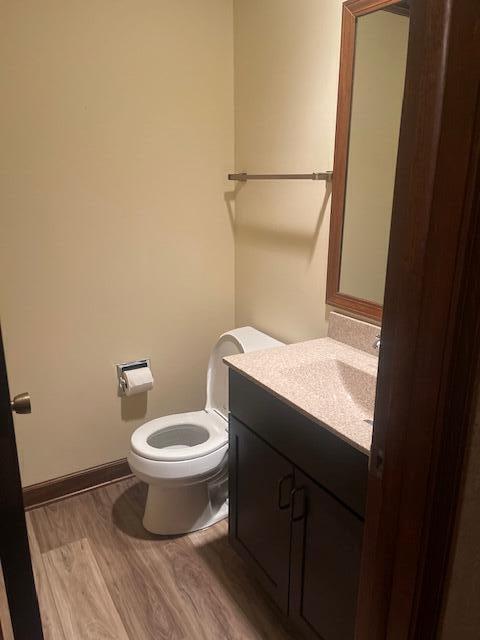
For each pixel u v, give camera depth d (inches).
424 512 27.4
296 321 84.3
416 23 23.0
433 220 23.6
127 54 78.0
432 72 22.3
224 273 98.2
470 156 22.0
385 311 27.7
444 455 26.0
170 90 83.2
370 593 32.6
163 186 86.7
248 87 85.4
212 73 86.5
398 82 58.8
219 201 93.4
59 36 72.3
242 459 68.4
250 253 93.1
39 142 74.5
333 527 51.7
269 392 58.5
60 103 74.7
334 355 68.8
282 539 61.2
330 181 71.6
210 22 84.0
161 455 75.1
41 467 87.7
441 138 22.5
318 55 70.4
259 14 79.6
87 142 78.2
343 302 72.4
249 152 88.4
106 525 84.0
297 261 81.6
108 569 74.5
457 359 24.4
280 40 76.4
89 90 76.4
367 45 61.9
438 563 28.3
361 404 62.3
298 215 79.6
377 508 30.7
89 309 85.1
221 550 78.7
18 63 70.5
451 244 23.2
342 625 52.7
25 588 37.2
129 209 84.5
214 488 89.0
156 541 80.4
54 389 85.4
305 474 55.1
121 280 86.9
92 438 91.5
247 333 86.0
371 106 62.9
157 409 97.6
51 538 80.9
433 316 24.6
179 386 99.0
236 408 67.8
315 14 69.4
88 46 74.7
